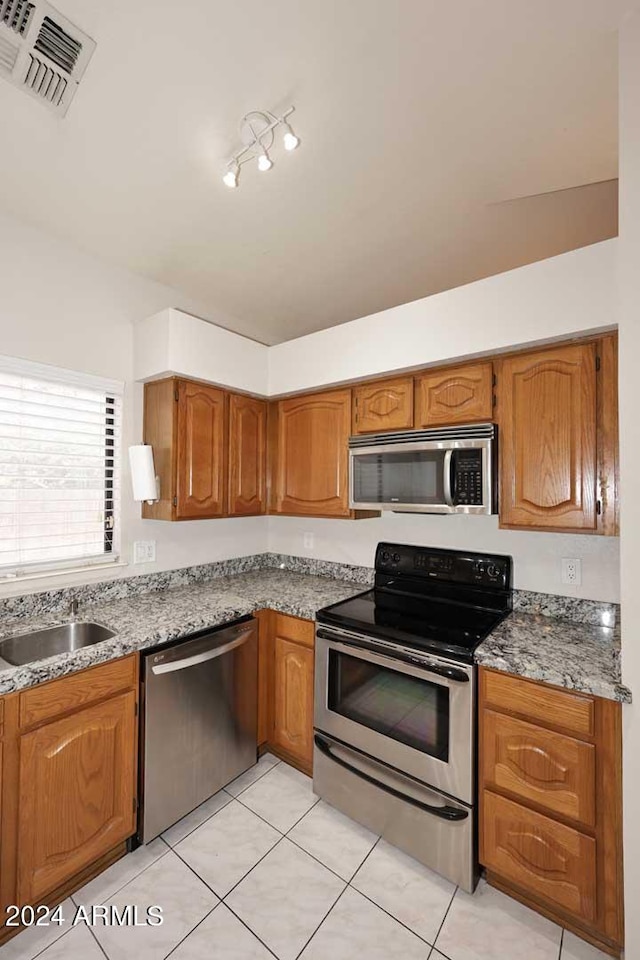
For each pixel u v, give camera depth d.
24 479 1.97
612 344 1.59
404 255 2.20
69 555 2.13
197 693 1.93
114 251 2.16
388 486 2.17
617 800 1.32
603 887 1.33
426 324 1.99
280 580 2.74
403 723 1.75
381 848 1.77
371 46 1.14
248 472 2.65
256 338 3.11
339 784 1.93
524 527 1.79
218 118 1.37
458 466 1.91
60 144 1.47
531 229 1.97
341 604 2.17
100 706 1.60
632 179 1.20
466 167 1.59
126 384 2.33
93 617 1.96
